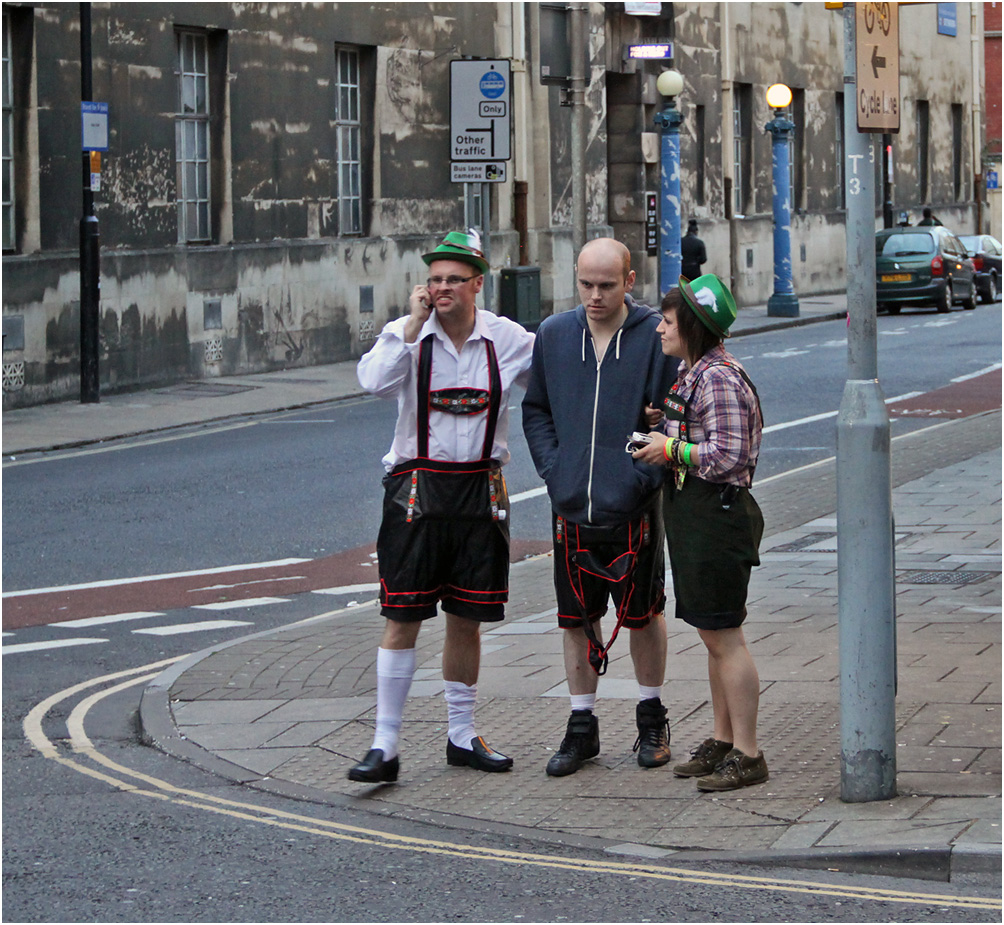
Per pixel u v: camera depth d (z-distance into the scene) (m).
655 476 8.64
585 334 8.80
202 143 32.75
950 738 8.93
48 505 18.75
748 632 11.75
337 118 36.19
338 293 36.03
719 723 8.75
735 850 7.50
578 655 9.00
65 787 8.91
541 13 42.91
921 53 71.44
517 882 7.16
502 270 39.53
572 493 8.73
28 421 26.14
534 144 42.75
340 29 35.81
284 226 34.59
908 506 17.27
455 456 8.86
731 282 54.00
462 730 9.11
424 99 38.75
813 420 25.12
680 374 8.42
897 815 7.74
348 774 8.66
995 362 33.38
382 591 8.91
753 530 8.39
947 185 75.50
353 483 20.03
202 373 32.22
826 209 61.75
